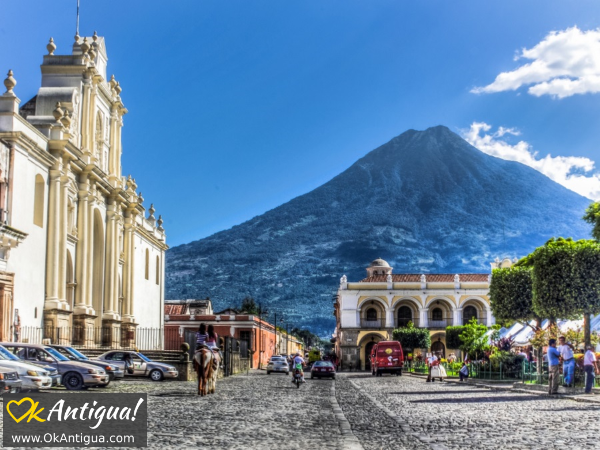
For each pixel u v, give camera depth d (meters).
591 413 18.78
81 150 45.59
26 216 37.28
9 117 35.72
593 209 38.69
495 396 27.25
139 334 61.31
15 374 20.06
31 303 37.81
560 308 34.69
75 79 46.97
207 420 16.30
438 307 88.50
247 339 83.94
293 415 18.17
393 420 17.16
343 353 87.88
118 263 53.97
